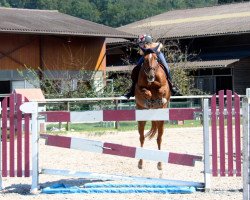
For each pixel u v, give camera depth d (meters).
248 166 7.95
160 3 119.50
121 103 28.62
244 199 7.94
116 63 50.81
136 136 20.17
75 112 10.16
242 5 59.38
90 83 33.44
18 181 11.01
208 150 9.84
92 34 37.66
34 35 37.22
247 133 8.00
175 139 18.91
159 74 12.00
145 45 12.49
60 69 38.25
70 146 10.07
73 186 10.20
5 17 38.12
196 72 45.50
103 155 14.42
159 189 9.73
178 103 30.45
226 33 45.94
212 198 9.12
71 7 105.19
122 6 105.44
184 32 48.72
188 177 11.21
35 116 9.98
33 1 110.88
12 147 10.11
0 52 35.78
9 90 36.19
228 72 44.06
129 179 10.06
